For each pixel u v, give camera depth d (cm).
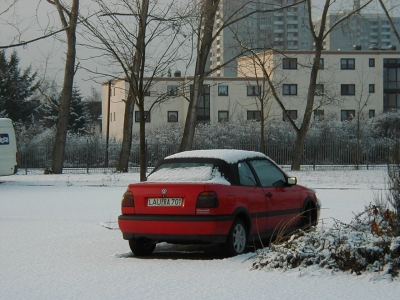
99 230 1323
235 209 979
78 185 2748
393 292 711
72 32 3234
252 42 3788
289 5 3061
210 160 1034
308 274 805
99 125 9819
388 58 7369
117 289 761
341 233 870
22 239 1202
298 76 7081
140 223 984
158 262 953
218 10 3003
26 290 766
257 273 838
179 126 5138
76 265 934
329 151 4284
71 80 3347
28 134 5147
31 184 2805
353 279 777
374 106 7350
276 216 1091
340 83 7269
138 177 3078
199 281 798
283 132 4912
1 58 6256
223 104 7162
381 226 885
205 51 2880
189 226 954
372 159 4297
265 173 1122
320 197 2062
